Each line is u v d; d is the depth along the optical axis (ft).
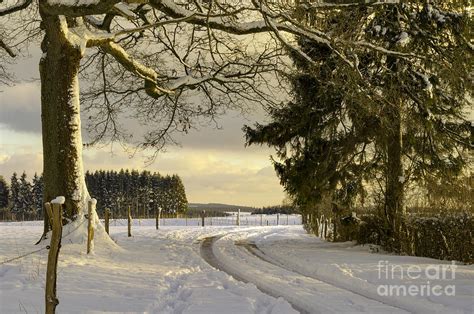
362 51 58.13
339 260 49.29
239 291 32.53
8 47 67.51
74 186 53.36
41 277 34.65
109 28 62.69
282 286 35.76
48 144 54.19
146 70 60.85
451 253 51.55
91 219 49.34
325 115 69.00
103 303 27.50
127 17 52.11
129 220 82.43
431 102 58.65
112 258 47.42
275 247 65.92
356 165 68.18
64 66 54.08
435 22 56.49
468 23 55.57
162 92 63.36
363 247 65.41
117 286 32.99
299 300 30.76
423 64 59.00
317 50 65.00
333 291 33.73
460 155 62.54
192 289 32.86
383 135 63.00
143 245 64.23
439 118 61.62
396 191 61.36
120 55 58.75
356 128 66.18
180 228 112.37
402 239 58.85
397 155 63.05
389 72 58.39
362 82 56.08
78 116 54.85
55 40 53.67
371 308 28.30
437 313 26.89
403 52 57.11
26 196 360.07
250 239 81.82
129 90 77.97
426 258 52.03
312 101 68.39
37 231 91.61
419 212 58.49
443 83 59.36
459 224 50.98
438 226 53.57
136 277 37.06
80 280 34.42
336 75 57.82
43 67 55.83
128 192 387.14
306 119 68.90
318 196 70.85
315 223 93.04
